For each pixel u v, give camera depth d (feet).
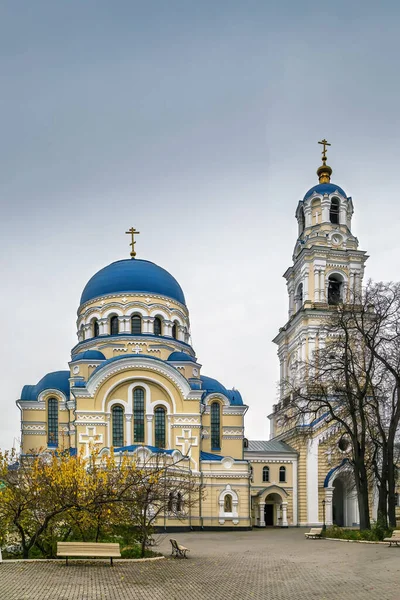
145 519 124.67
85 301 266.77
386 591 75.66
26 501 112.16
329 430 261.03
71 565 103.04
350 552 124.67
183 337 268.82
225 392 263.90
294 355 285.23
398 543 138.72
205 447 254.27
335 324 194.59
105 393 228.84
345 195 290.97
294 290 296.30
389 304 175.42
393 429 167.63
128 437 228.22
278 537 189.88
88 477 122.72
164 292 263.70
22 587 80.89
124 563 109.40
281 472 265.34
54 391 253.03
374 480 205.77
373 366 181.68
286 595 77.00
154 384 233.35
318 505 257.75
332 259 279.69
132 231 285.84
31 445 247.91
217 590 82.17
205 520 230.48
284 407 264.52
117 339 249.96
